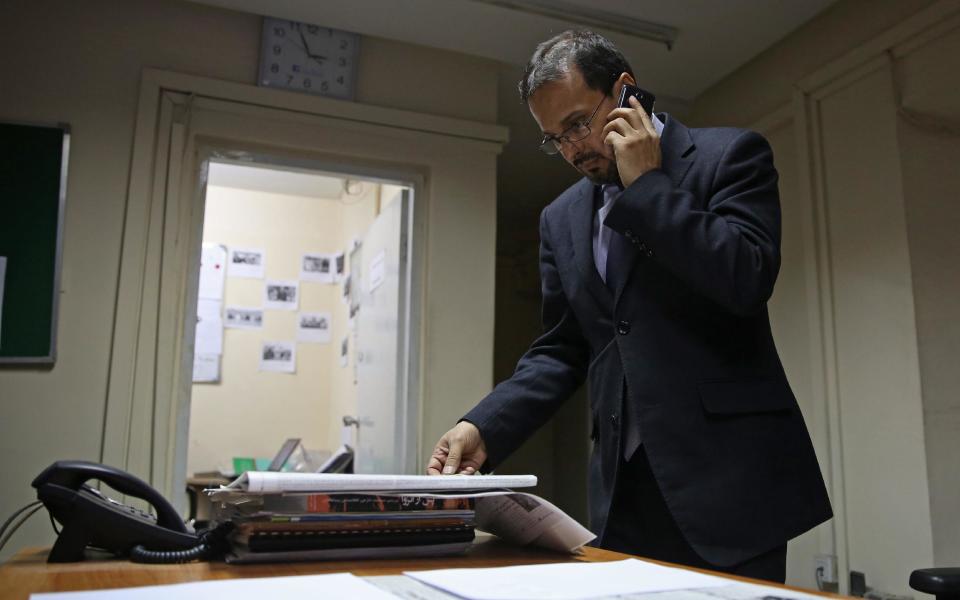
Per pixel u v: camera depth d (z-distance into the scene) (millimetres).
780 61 2889
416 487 753
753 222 1028
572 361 1272
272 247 4660
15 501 2322
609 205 1203
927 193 2330
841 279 2531
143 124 2590
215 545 764
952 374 2262
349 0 2637
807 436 1071
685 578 651
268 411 4504
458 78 3053
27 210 2447
